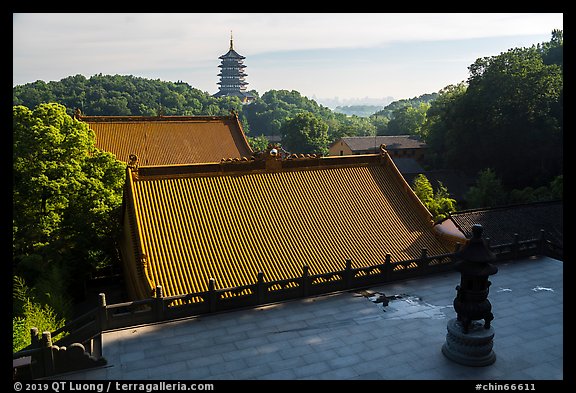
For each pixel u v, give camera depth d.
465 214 41.50
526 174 74.38
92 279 38.78
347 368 16.86
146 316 20.33
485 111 74.81
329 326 20.20
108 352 17.98
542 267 27.34
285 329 19.92
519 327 20.00
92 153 41.09
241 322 20.61
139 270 23.70
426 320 20.73
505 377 16.25
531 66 73.06
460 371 16.62
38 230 33.81
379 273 24.89
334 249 27.36
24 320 23.64
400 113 156.38
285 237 27.23
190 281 23.36
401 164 88.81
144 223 25.56
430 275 26.30
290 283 24.27
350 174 32.81
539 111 70.31
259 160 30.22
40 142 34.91
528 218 42.56
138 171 27.30
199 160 50.00
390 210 31.30
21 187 33.88
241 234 26.62
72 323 19.19
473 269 16.56
